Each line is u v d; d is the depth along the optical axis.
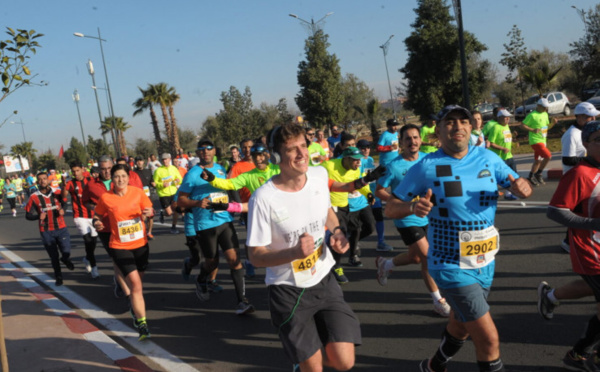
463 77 14.23
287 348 2.83
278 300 2.87
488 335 2.86
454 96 33.25
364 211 6.64
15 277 8.37
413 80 33.94
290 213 2.82
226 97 44.38
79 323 5.39
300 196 2.83
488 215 2.97
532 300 4.83
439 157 3.08
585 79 30.77
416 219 4.75
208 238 5.43
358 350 4.17
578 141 6.21
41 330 5.25
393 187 5.01
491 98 46.22
